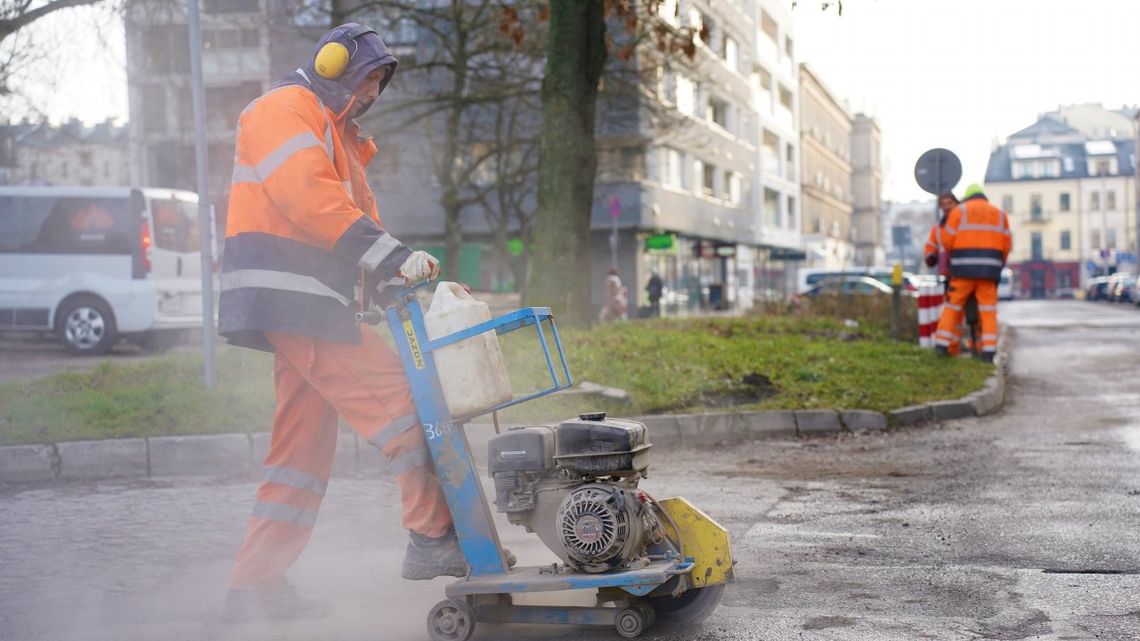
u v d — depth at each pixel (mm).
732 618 4227
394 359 4207
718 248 57281
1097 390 13742
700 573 4047
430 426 4051
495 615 4051
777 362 13070
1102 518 6004
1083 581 4680
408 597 4641
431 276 4047
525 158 33688
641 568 3924
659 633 4055
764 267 70438
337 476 8039
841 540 5598
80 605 4602
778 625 4117
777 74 71875
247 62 46125
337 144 4254
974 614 4223
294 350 4176
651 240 46875
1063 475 7508
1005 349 21938
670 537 4090
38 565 5324
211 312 10625
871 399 11258
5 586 4922
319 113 4188
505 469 4012
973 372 13773
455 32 25094
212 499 7129
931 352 15727
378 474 8141
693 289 54250
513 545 5492
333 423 4418
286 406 4324
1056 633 3971
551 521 3998
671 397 10633
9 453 8328
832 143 95938
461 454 4051
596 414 4102
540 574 3998
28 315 18609
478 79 24375
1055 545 5363
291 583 4883
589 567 3939
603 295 45594
